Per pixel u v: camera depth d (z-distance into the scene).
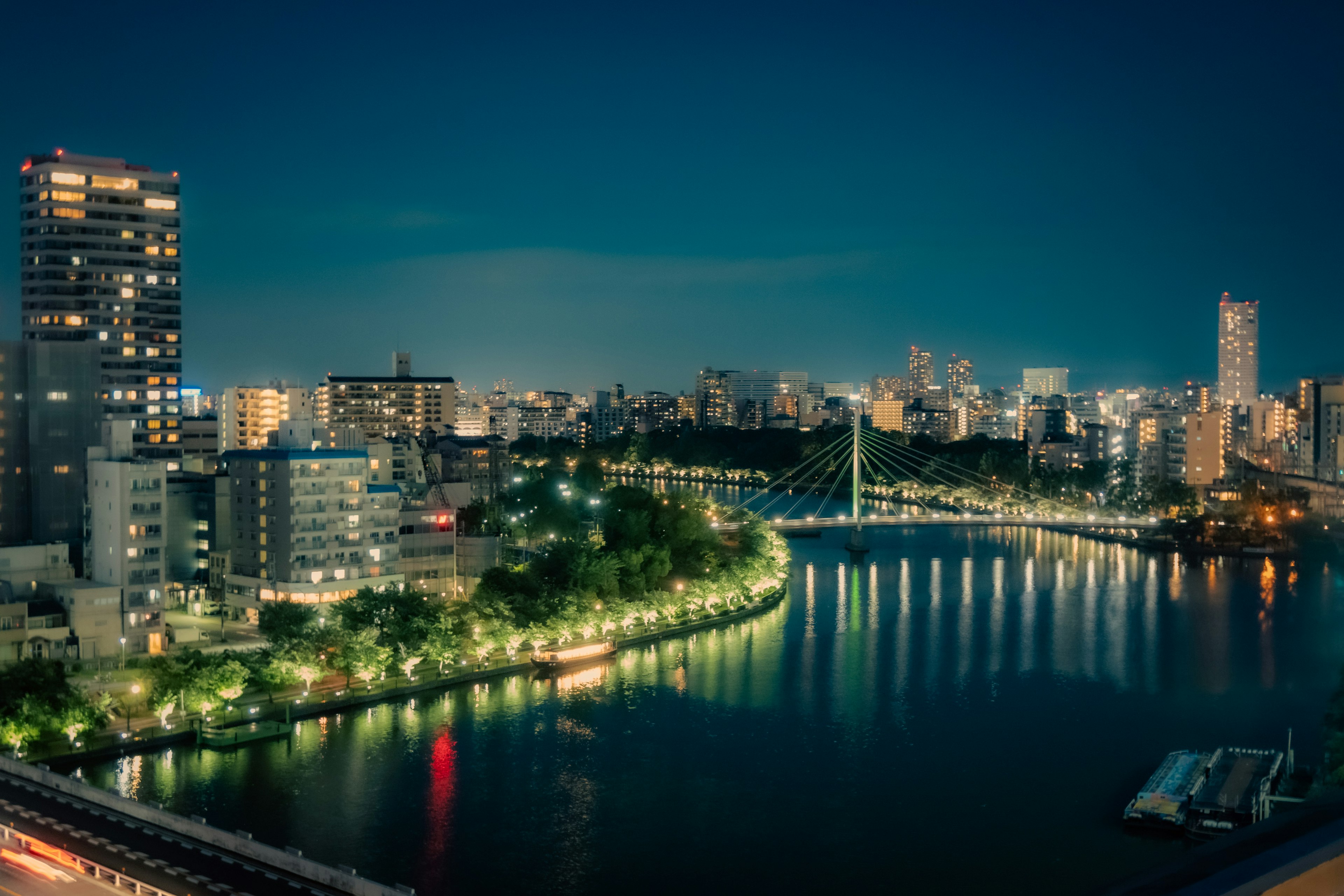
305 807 160.12
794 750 189.00
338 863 140.88
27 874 123.31
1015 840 150.38
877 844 149.25
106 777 171.00
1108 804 163.88
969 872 140.25
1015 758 184.62
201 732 189.00
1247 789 160.38
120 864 127.12
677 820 157.38
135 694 197.38
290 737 194.00
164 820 141.50
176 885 121.25
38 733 175.88
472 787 169.75
